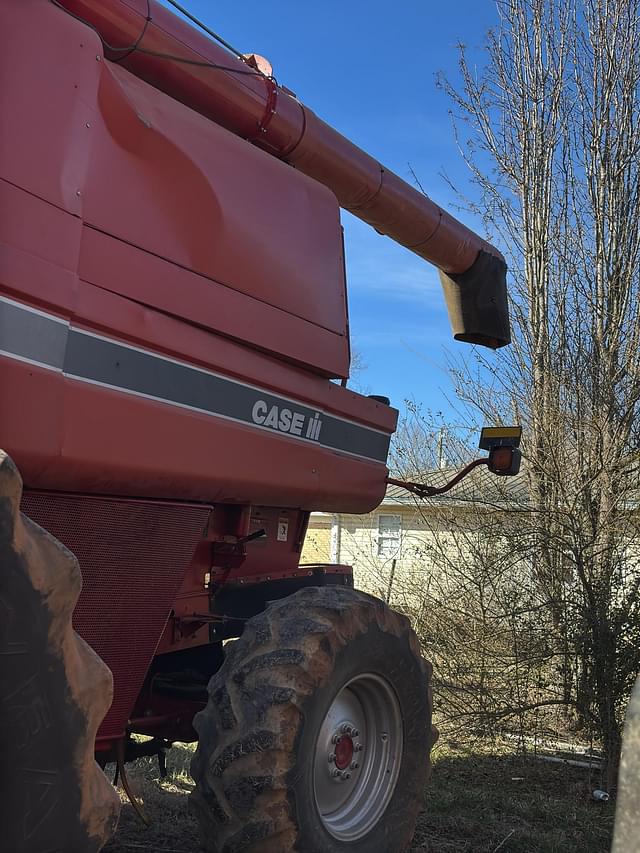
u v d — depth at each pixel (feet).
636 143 29.45
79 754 6.89
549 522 23.54
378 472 15.43
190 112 11.82
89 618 10.44
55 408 9.21
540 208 30.25
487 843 15.74
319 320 13.69
